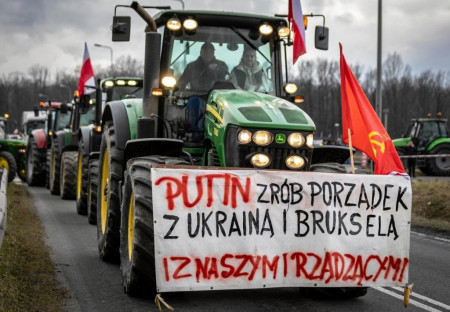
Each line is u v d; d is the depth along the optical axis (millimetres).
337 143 30281
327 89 74562
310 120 6047
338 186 5465
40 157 19328
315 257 5359
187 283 5043
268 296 6035
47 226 10477
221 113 6121
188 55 6941
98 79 13102
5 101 100438
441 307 5840
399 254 5582
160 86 6895
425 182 17125
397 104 69875
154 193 5035
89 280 6574
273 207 5281
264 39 7145
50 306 5391
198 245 5082
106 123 8289
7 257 6910
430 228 11398
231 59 7012
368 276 5492
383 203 5559
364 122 5789
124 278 5914
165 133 6871
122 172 7352
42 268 6938
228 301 5805
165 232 5023
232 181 5199
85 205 12125
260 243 5227
